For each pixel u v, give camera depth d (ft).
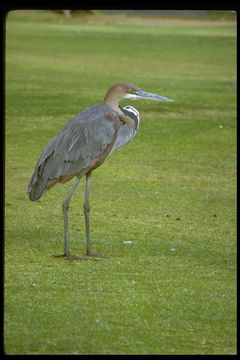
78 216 51.37
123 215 52.16
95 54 144.77
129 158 69.92
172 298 35.24
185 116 87.61
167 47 157.48
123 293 35.68
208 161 69.72
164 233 47.83
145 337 30.63
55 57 138.82
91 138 41.63
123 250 43.45
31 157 68.95
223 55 147.02
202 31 189.88
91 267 39.68
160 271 39.45
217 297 35.65
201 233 48.16
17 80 109.29
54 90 101.76
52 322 31.86
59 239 45.29
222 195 58.90
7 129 79.10
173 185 61.41
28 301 34.22
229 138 78.02
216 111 90.68
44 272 38.55
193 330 31.55
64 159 41.37
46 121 83.41
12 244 43.80
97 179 62.28
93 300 34.58
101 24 205.16
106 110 42.73
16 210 52.42
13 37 167.22
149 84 108.99
